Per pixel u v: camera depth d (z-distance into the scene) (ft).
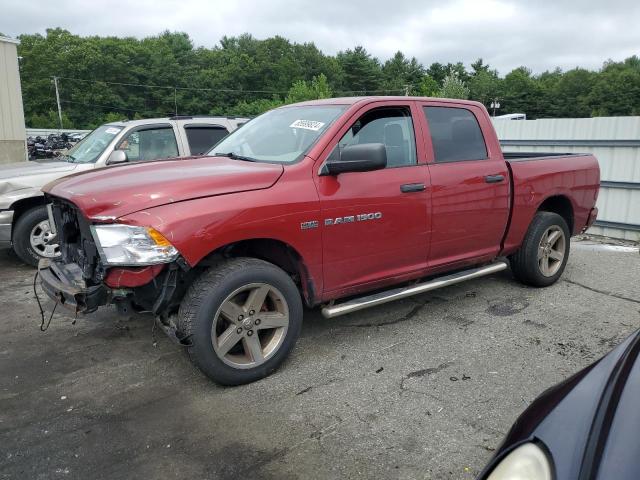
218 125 25.32
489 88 372.58
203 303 10.88
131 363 13.17
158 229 10.23
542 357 13.15
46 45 340.59
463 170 15.02
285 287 11.95
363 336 14.47
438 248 14.83
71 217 12.59
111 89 333.62
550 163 17.69
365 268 13.38
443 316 15.89
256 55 386.52
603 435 4.75
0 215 20.88
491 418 10.49
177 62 358.84
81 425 10.52
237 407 11.02
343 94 378.32
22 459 9.48
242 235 11.11
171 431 10.23
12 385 12.18
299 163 12.26
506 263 17.49
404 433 10.02
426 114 14.83
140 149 23.25
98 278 11.09
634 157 27.91
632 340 6.27
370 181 13.08
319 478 8.84
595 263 22.21
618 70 373.61
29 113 329.31
